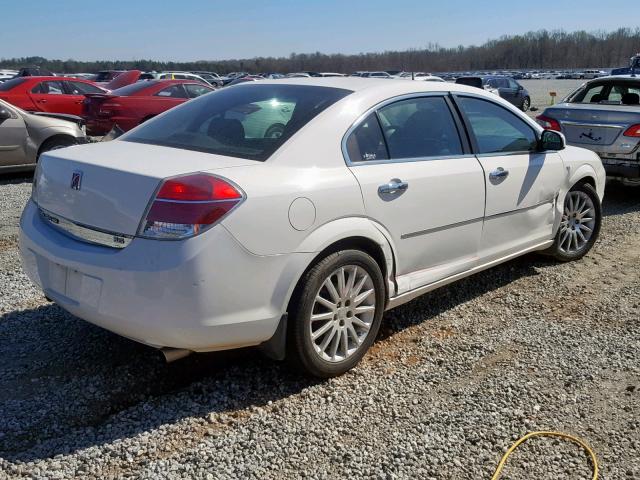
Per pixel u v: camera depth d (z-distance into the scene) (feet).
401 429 10.27
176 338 9.85
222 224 9.73
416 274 13.23
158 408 10.72
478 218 14.35
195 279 9.57
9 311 14.56
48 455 9.43
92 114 45.75
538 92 142.51
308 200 10.69
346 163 11.66
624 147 26.12
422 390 11.50
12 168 33.17
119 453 9.49
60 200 11.00
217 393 11.21
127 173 10.09
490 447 9.82
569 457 9.64
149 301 9.64
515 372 12.17
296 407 10.84
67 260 10.38
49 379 11.60
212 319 9.86
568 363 12.57
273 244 10.27
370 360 12.60
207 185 9.78
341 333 11.70
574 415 10.73
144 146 11.93
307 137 11.35
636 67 83.30
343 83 13.28
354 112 12.14
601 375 12.11
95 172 10.46
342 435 10.09
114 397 11.09
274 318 10.53
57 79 50.24
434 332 13.99
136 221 9.80
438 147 13.70
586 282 17.33
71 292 10.55
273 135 11.48
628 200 28.43
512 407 10.95
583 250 19.12
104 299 9.98
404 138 12.98
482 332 14.03
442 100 14.17
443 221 13.38
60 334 13.42
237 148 11.41
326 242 10.92
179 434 10.01
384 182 12.00
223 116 12.53
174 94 48.44
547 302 15.85
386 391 11.43
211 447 9.68
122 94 46.80
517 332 14.03
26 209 12.17
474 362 12.60
